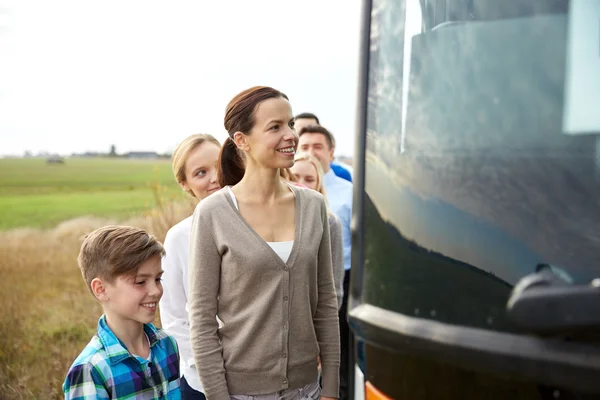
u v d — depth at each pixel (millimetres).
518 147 1270
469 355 1196
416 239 1354
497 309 1208
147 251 2178
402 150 1438
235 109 2262
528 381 1126
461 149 1333
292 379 2229
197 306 2229
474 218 1275
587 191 1195
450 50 1396
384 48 1555
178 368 2348
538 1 1301
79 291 7324
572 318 996
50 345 5730
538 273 1190
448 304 1273
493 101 1315
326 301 2420
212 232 2234
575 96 1246
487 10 1354
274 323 2188
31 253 8617
